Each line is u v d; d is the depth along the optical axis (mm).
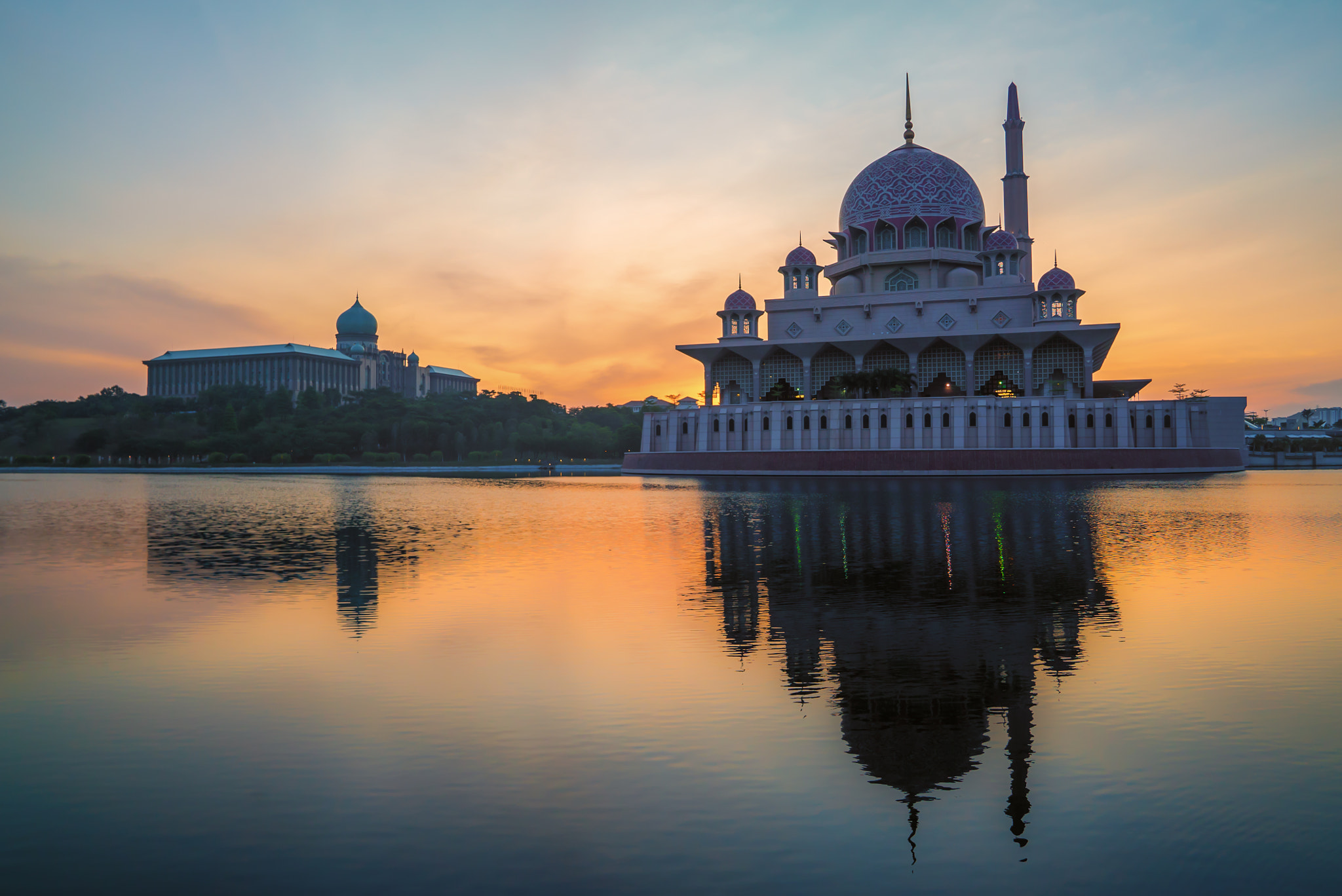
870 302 112312
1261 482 81375
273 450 188875
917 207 113938
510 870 8789
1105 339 104125
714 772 11188
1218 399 101938
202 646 17875
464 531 41438
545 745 12109
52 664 16500
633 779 10969
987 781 10867
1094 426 98875
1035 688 14656
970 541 34719
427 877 8672
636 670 15852
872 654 16922
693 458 109812
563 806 10219
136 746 12195
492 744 12172
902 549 32469
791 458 101562
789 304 116188
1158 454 96875
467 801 10383
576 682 15102
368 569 28469
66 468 175500
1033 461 95375
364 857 9070
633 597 23047
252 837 9508
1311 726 12680
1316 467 131875
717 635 18562
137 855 9148
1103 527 39688
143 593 24156
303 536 39125
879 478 93062
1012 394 105438
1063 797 10414
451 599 22938
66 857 9094
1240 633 18516
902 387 103625
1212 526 40156
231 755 11820
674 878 8633
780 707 13719
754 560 29812
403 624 19875
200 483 106438
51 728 12930
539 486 91750
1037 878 8633
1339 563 28391
